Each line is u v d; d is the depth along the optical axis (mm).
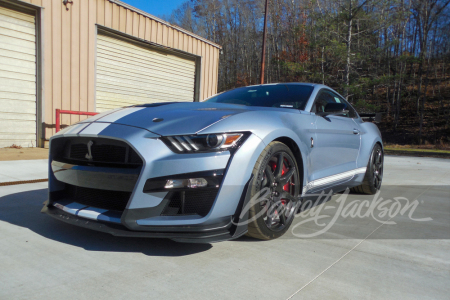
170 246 1856
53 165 2037
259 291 1368
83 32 6957
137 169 1666
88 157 1851
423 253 1875
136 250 1784
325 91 3045
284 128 2066
